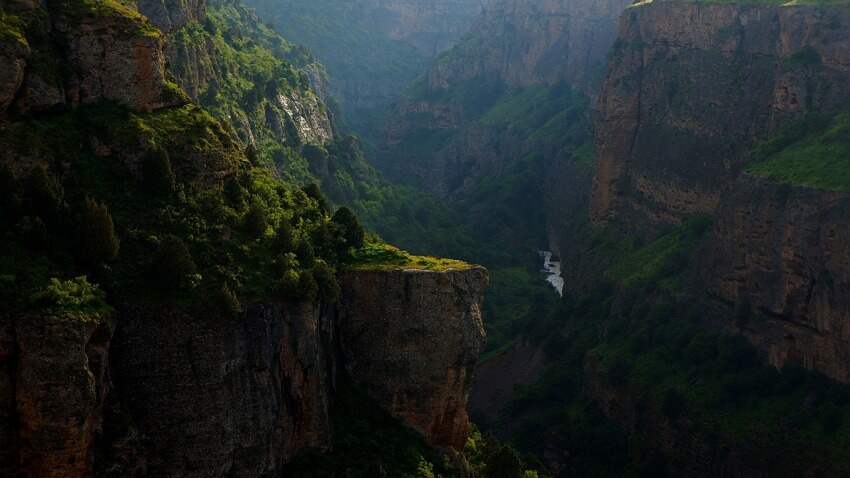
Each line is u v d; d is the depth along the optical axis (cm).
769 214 10231
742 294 10519
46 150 4797
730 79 13875
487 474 6450
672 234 13612
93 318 4166
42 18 5084
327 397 5478
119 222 4831
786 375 9550
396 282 5806
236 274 4975
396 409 5875
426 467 5619
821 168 10231
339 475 5231
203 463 4581
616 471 9906
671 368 10481
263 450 4822
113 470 4231
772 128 12444
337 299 5569
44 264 4366
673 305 11506
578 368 11862
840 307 9175
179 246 4716
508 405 11538
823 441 8569
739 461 9012
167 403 4519
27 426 3988
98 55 5228
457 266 6050
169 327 4550
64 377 4019
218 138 5641
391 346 5834
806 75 12238
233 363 4691
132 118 5241
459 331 5884
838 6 12438
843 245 9288
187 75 11406
